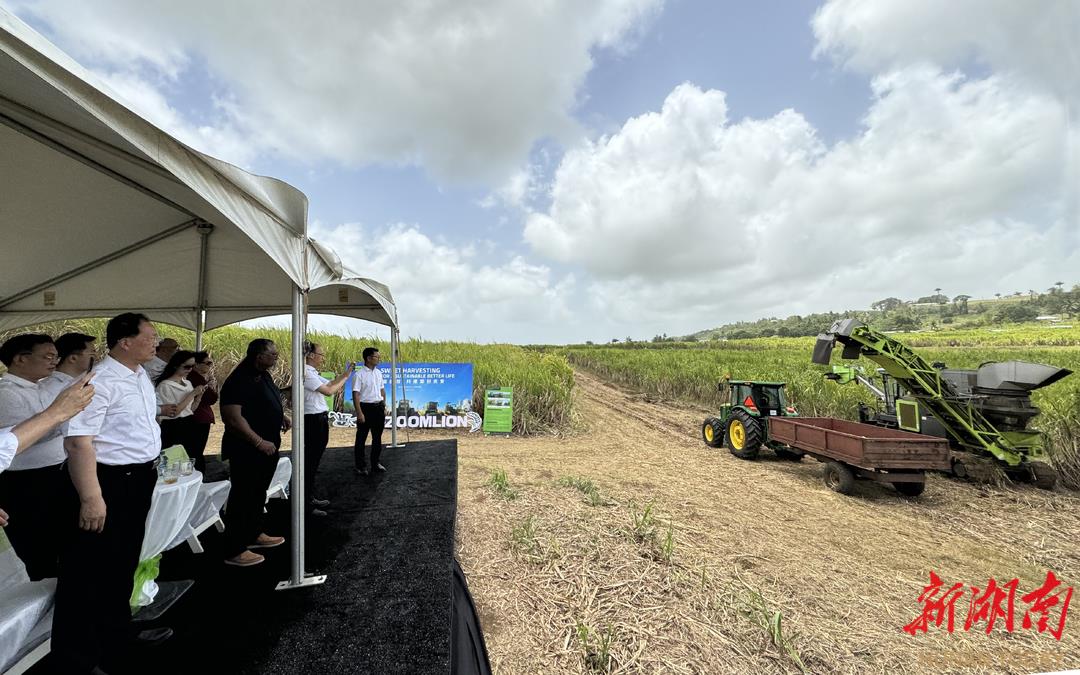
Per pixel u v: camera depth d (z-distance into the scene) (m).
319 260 3.38
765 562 4.18
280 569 2.97
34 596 1.94
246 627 2.30
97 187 3.15
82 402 1.77
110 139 1.74
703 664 2.82
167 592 2.63
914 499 6.06
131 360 2.12
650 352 29.77
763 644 3.02
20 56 1.23
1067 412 6.99
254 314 6.12
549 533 4.62
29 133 2.19
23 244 3.70
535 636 3.06
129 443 2.06
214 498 3.53
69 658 1.85
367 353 5.43
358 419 5.34
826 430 6.54
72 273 4.29
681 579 3.78
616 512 5.32
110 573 1.98
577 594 3.55
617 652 2.90
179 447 3.36
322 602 2.55
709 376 15.47
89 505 1.86
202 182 1.99
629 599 3.49
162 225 3.95
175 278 5.00
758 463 8.09
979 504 5.88
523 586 3.66
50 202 3.24
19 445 1.52
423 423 11.05
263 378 3.24
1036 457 6.86
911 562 4.28
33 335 2.60
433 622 2.36
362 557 3.14
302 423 2.79
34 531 2.47
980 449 6.59
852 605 3.51
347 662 2.03
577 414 12.98
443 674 1.96
